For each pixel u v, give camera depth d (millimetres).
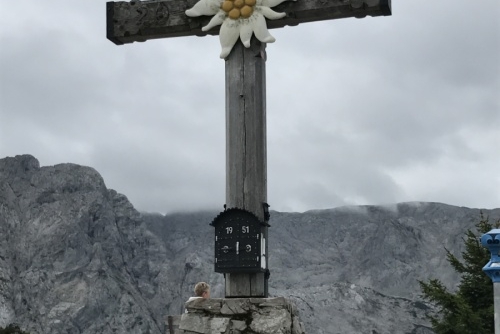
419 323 119875
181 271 162250
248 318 11430
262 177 12156
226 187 12297
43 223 156375
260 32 12250
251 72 12344
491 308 30859
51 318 139125
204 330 11477
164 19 12742
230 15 12391
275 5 12242
